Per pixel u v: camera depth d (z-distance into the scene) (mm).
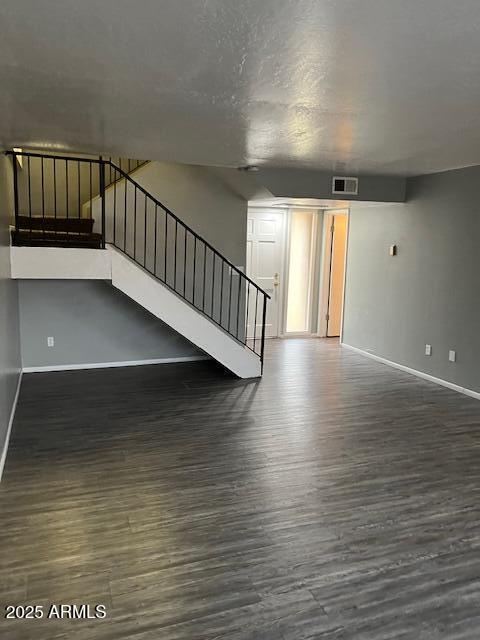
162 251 5859
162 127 3355
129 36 1873
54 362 5676
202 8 1626
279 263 7770
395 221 6125
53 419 4195
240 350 5531
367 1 1553
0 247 3562
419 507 2949
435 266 5488
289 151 4098
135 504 2898
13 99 2730
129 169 6023
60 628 1984
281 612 2092
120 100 2727
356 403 4824
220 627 2006
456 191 5133
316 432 4062
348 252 7172
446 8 1591
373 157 4348
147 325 6027
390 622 2049
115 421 4191
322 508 2914
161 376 5582
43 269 4355
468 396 5082
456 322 5230
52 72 2283
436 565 2420
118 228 5641
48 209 5906
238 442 3826
